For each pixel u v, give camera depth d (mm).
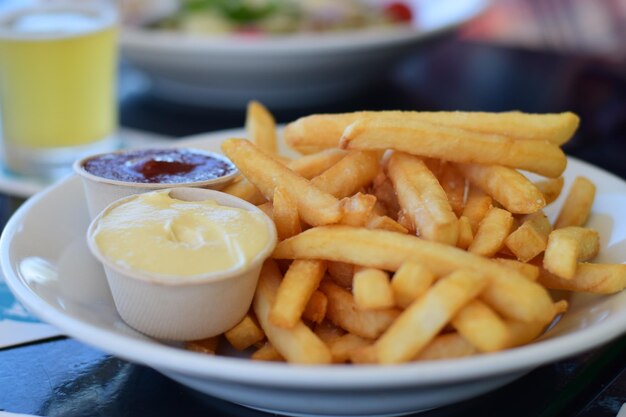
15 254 351
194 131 619
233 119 651
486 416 315
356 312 320
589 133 600
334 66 628
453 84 728
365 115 376
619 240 386
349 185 360
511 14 1060
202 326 323
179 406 322
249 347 350
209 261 314
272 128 446
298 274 321
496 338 292
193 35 714
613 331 296
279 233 340
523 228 341
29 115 525
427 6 800
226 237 322
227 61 611
